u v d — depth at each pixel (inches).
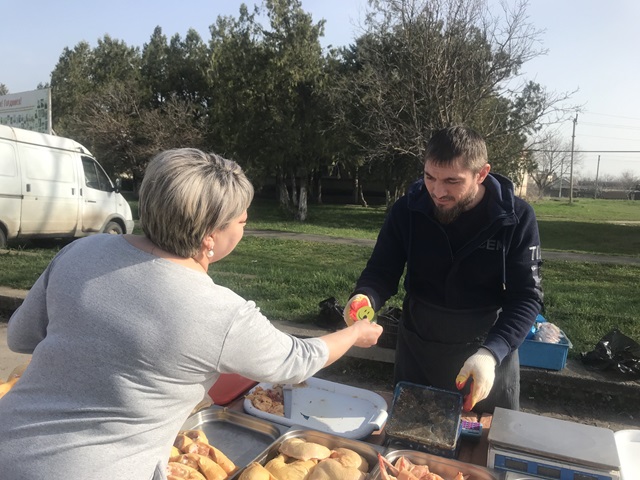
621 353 173.0
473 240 84.7
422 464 72.9
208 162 53.7
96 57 1254.9
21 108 551.8
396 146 566.9
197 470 69.4
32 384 52.9
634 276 380.2
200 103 1036.5
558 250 566.6
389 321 187.5
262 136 779.4
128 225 494.0
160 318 49.7
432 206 86.4
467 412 89.2
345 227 773.3
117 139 872.9
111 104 933.2
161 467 53.5
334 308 208.8
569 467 66.6
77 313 51.4
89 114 937.5
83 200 437.7
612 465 64.9
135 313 50.1
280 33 759.7
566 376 169.5
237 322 52.0
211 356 50.8
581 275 380.5
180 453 72.2
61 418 50.6
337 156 852.0
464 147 77.0
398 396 82.8
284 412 88.7
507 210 82.5
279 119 746.8
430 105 539.2
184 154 53.8
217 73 781.3
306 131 768.9
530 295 84.3
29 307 57.7
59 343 51.6
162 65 1084.5
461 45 523.2
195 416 83.8
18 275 283.0
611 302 271.7
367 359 191.5
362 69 729.6
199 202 50.8
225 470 70.4
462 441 82.0
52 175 410.3
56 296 53.5
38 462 49.6
